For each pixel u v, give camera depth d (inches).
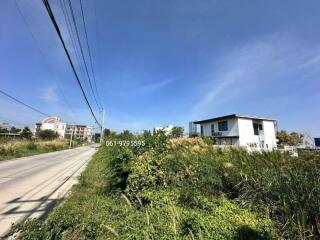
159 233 150.6
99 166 540.4
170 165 277.7
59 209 196.5
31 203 263.0
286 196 172.7
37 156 958.4
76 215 170.9
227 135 1360.7
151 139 319.3
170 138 363.9
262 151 250.7
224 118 1382.9
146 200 223.3
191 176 254.8
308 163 183.9
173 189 238.1
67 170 559.2
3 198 282.0
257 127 1389.0
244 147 310.0
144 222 166.2
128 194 232.7
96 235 147.4
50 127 4114.2
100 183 356.2
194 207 204.7
